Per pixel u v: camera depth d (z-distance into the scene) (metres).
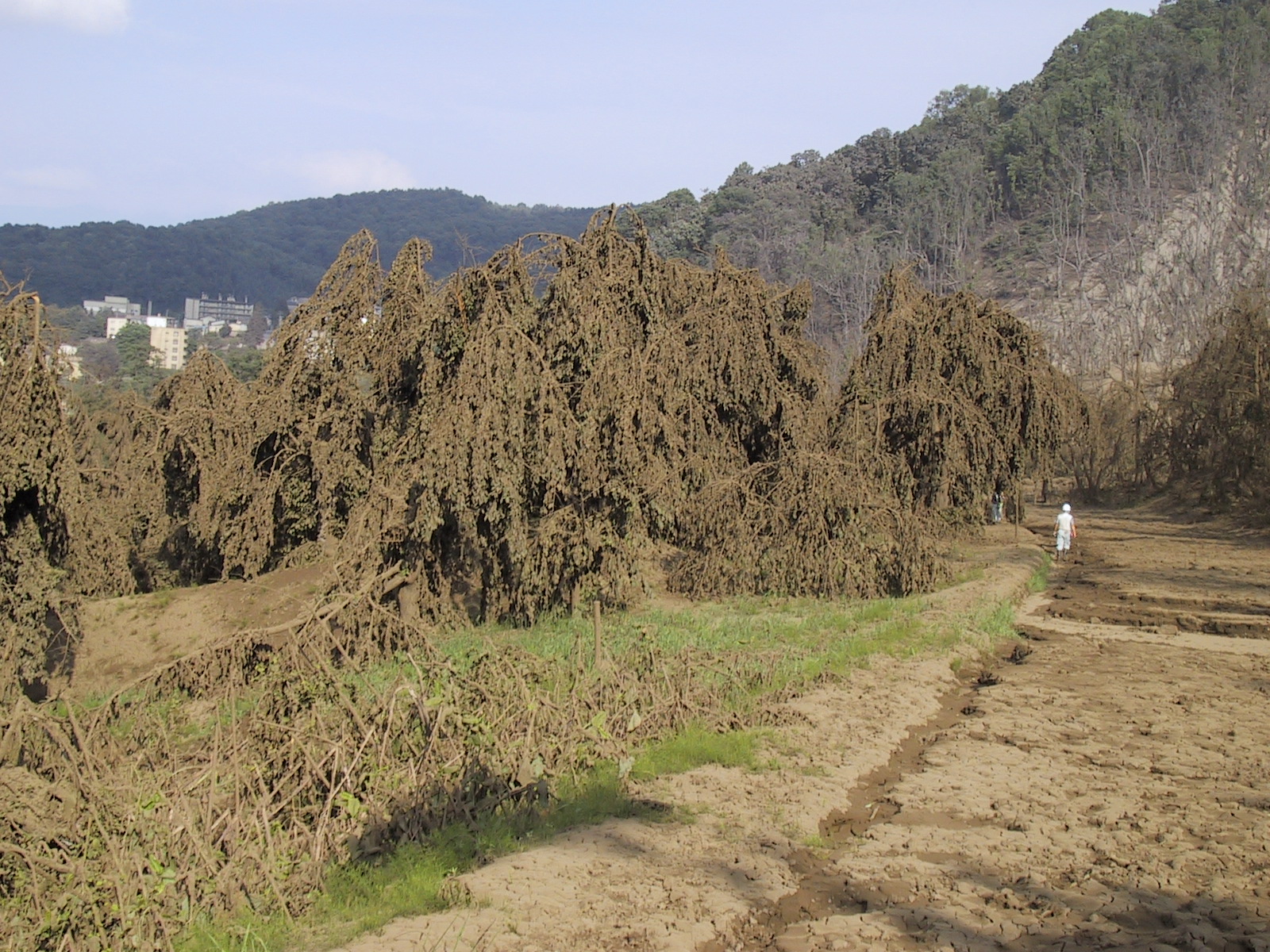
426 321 16.03
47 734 8.64
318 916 6.71
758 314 23.05
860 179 123.62
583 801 8.59
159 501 22.81
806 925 6.51
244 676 11.66
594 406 14.83
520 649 11.37
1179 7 125.19
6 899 6.66
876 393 24.95
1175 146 98.25
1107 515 42.16
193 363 23.59
